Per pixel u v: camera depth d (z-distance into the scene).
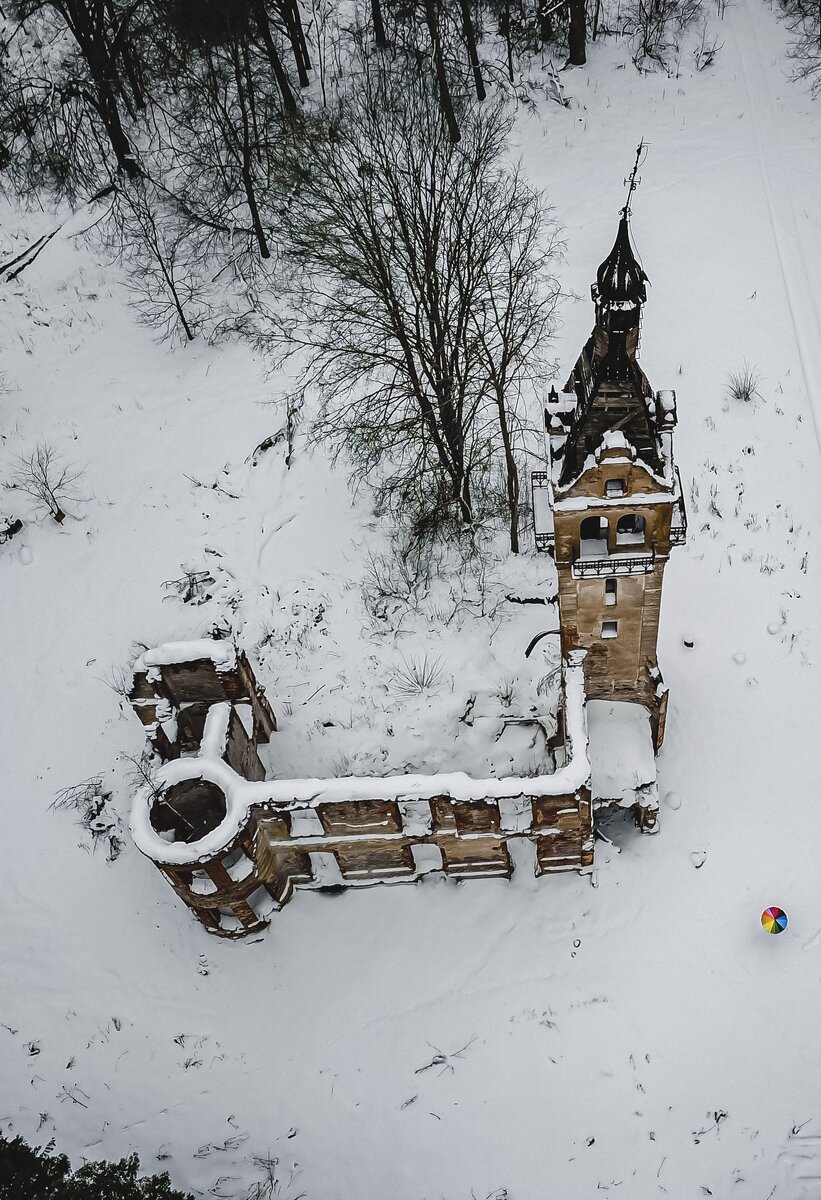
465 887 25.98
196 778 23.55
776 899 24.84
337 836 24.34
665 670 28.27
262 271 37.44
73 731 29.34
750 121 40.22
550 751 26.94
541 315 32.28
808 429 31.97
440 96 35.06
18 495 33.62
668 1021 23.69
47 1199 20.97
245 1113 23.73
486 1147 22.80
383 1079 23.80
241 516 32.69
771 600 28.94
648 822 25.72
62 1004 25.55
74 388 36.41
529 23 43.59
